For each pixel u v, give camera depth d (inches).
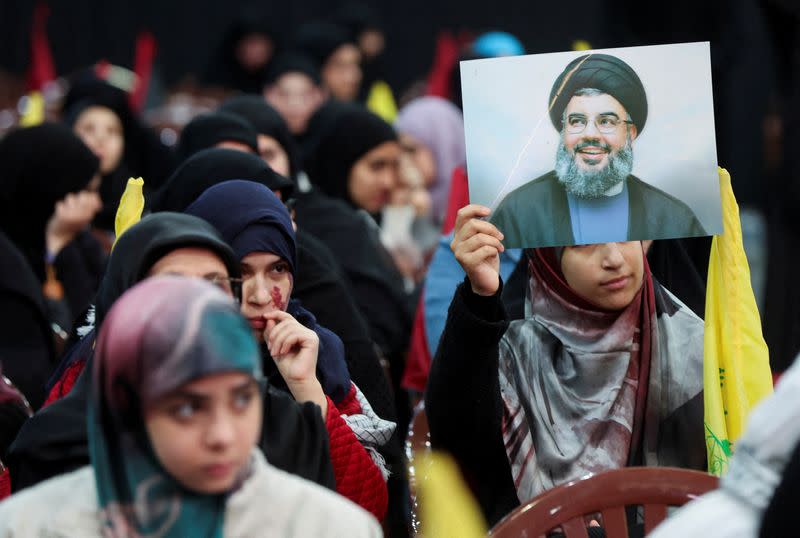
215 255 316.8
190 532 261.6
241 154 464.4
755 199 1358.3
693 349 375.9
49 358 514.9
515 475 372.8
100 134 762.8
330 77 1186.6
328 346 391.9
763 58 1309.1
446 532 369.1
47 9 1338.6
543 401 375.9
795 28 666.2
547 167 354.6
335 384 384.5
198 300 251.6
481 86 353.7
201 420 250.2
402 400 574.6
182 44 1433.3
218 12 1446.9
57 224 595.5
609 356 374.3
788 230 658.8
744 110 1343.5
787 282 649.0
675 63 355.6
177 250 313.4
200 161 461.1
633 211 354.9
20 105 984.3
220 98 1190.3
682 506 308.0
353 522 275.1
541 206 354.3
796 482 226.5
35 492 275.7
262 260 370.3
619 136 354.3
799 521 224.4
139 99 1065.5
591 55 354.0
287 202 470.9
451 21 1574.8
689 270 383.9
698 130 356.2
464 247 350.3
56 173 589.0
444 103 951.6
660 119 355.6
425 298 510.0
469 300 354.3
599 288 369.1
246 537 268.2
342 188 732.7
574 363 375.9
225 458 251.4
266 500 271.1
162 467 256.7
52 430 319.0
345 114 737.6
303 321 390.9
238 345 249.8
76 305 590.2
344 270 615.5
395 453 419.5
